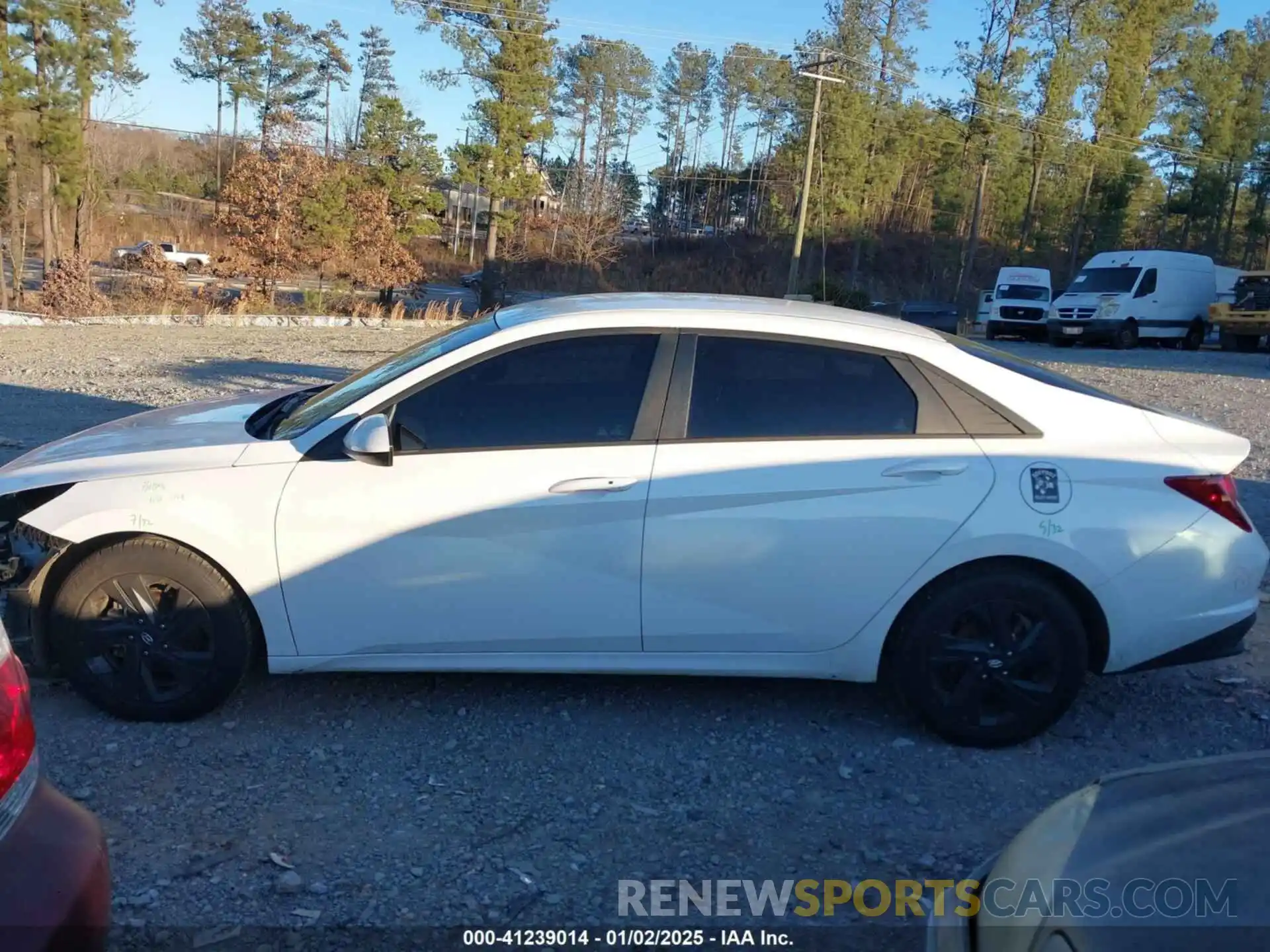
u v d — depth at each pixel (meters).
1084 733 4.31
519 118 50.62
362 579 3.97
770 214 72.88
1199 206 61.75
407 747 4.04
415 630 4.02
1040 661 4.05
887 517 3.94
